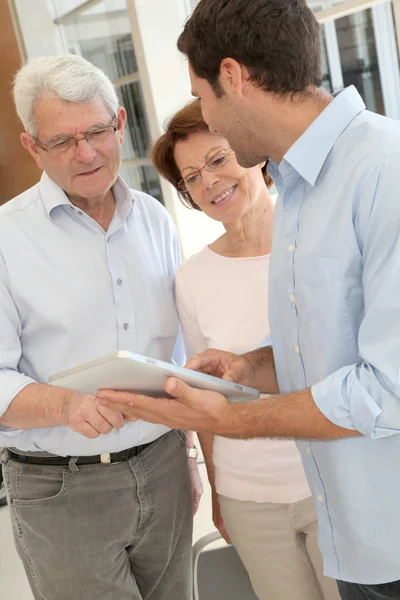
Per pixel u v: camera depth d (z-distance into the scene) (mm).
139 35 3383
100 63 4023
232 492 1868
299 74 1246
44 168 1755
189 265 1913
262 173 1862
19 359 1796
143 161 3873
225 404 1313
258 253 1848
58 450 1770
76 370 1242
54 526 1816
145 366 1204
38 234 1776
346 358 1281
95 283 1804
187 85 3506
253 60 1238
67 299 1776
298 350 1384
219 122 1338
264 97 1270
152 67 3426
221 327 1868
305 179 1279
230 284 1853
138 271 1873
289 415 1257
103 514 1818
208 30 1258
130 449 1821
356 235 1213
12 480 1847
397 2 2494
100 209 1819
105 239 1824
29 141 1776
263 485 1813
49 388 1671
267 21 1219
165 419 1357
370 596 1402
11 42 4449
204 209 1818
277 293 1408
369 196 1167
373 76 3014
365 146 1204
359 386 1198
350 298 1249
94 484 1802
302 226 1304
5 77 4617
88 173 1709
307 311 1308
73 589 1864
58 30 4438
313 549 1824
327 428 1237
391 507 1315
